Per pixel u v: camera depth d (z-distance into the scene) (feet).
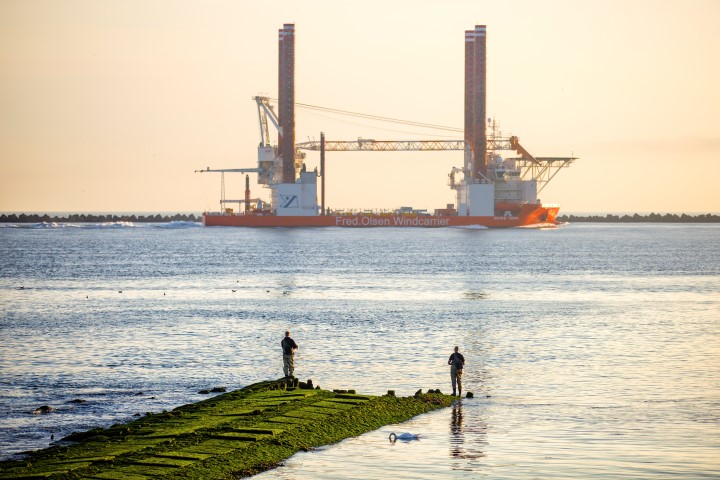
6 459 565.12
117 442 563.48
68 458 531.50
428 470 524.52
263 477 509.35
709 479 508.94
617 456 553.23
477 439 591.37
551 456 552.82
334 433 593.01
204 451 540.52
